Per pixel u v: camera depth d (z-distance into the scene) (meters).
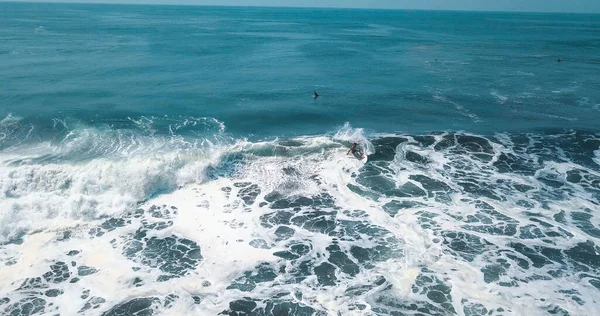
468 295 12.92
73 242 15.12
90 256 14.43
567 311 12.31
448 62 58.47
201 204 17.98
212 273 13.91
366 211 17.77
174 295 12.88
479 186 19.91
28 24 105.00
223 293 13.06
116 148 22.64
